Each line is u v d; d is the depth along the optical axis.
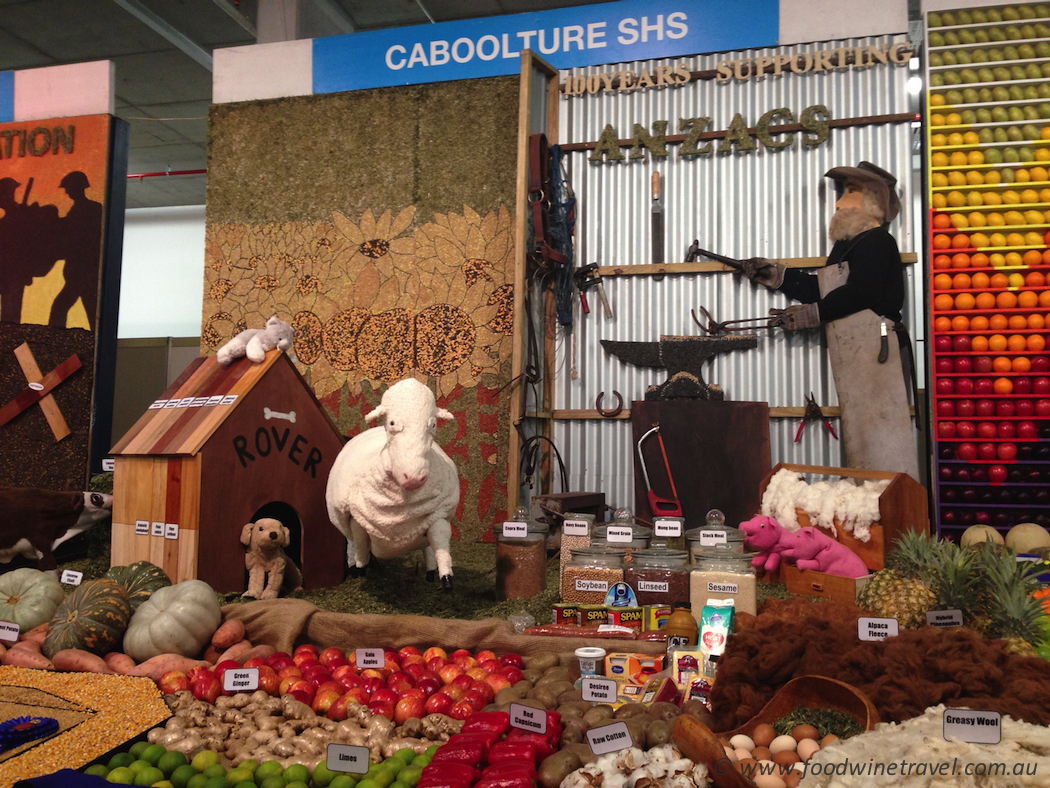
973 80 5.66
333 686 2.94
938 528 5.40
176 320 13.09
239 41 9.32
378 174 6.80
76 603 3.53
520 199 6.02
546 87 6.64
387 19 9.20
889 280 5.72
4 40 9.16
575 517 4.57
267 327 4.73
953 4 5.76
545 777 2.22
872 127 6.06
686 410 6.00
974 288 5.45
